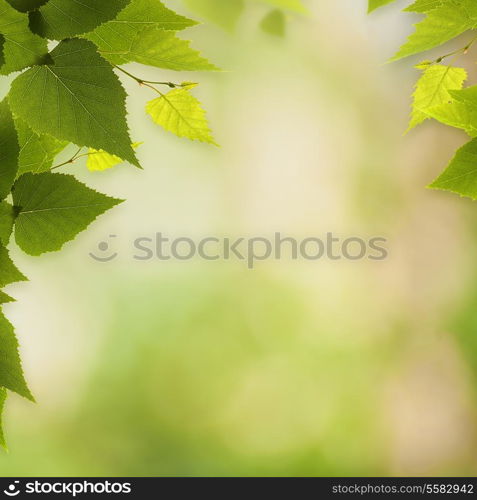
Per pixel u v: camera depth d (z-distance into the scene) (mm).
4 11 1457
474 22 1551
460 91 1521
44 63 1472
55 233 1509
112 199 1509
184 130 1632
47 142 1526
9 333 1502
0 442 1519
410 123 1629
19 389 1501
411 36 1562
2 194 1498
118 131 1483
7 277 1507
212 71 1529
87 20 1467
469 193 1516
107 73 1477
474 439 6480
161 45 1517
